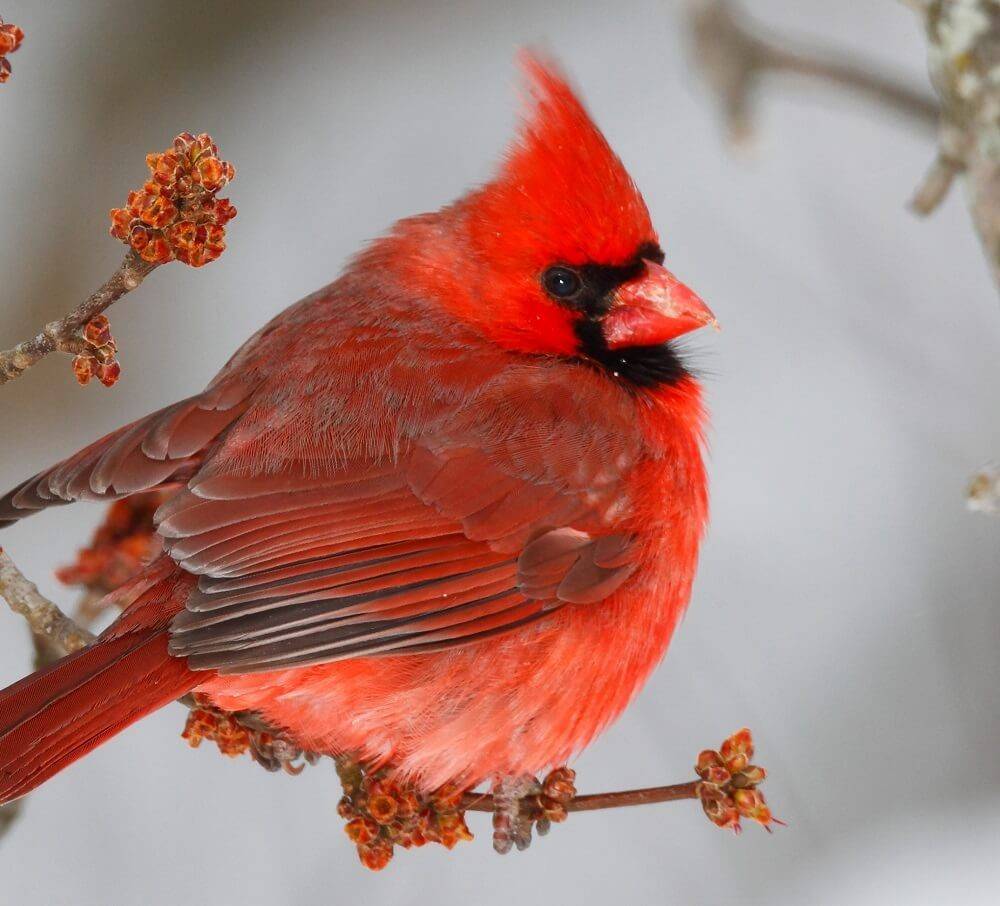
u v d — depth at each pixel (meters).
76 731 6.30
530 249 7.34
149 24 12.33
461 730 6.80
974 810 9.68
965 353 10.86
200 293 11.69
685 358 7.71
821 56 9.50
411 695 6.72
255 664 6.35
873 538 10.94
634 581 7.11
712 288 11.84
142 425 7.15
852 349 11.20
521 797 6.96
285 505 6.68
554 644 6.88
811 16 12.53
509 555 6.89
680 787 6.46
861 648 10.32
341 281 7.61
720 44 9.38
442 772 6.83
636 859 9.33
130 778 9.57
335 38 12.87
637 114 12.83
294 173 12.34
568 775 6.85
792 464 11.38
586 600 6.88
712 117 12.16
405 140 12.45
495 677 6.81
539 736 6.93
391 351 7.18
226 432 7.00
